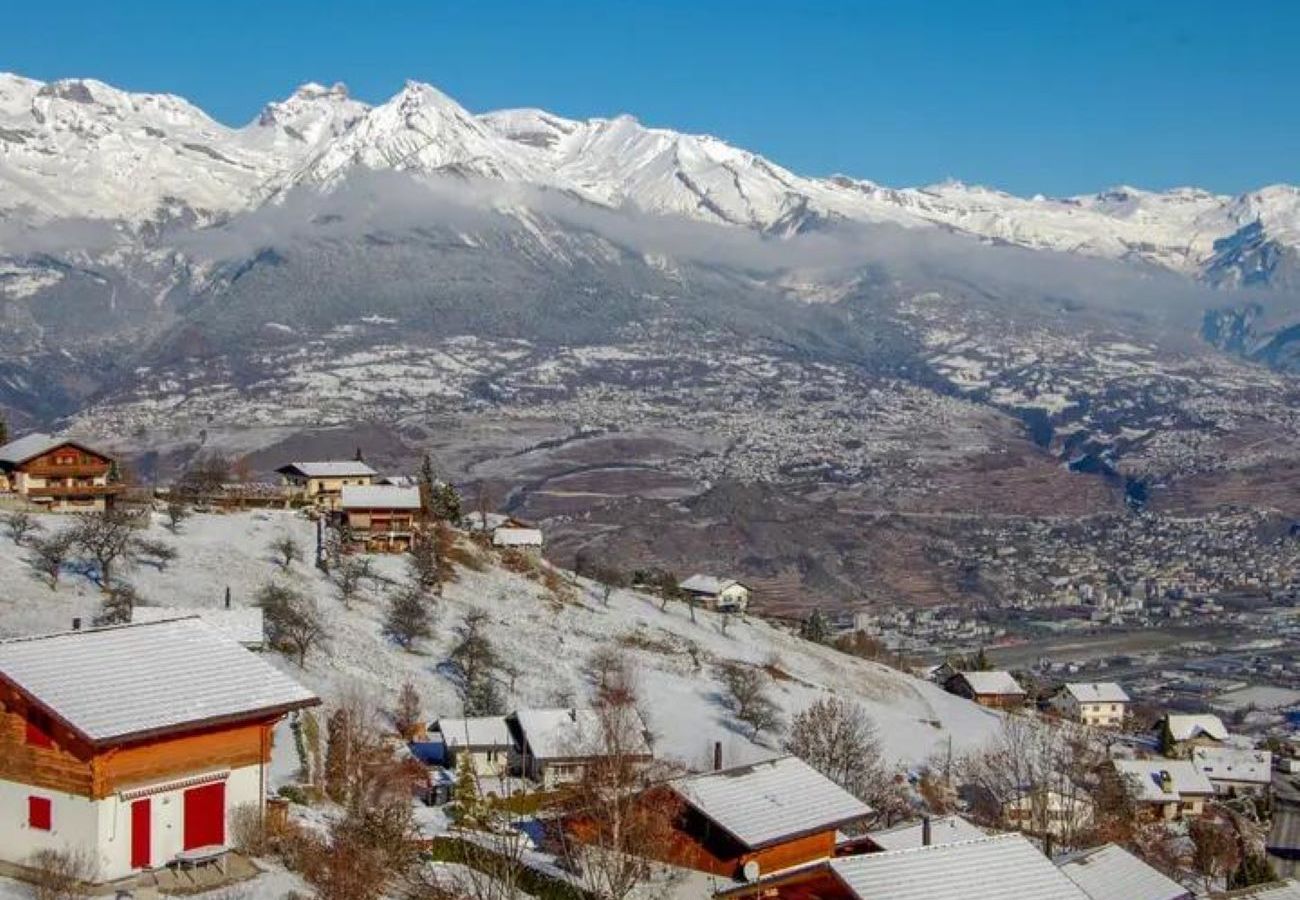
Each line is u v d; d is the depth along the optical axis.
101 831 52.91
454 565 173.00
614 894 58.50
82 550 132.38
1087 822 107.12
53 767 53.59
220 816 56.72
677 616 188.00
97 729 52.31
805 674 173.88
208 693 56.16
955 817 74.50
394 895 59.53
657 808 66.00
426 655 137.00
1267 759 172.75
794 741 118.81
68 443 161.12
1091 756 141.62
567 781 96.50
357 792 72.31
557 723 106.44
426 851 67.25
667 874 64.44
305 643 122.69
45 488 159.50
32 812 54.09
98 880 52.75
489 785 99.88
